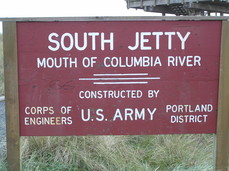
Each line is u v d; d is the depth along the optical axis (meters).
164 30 3.09
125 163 4.07
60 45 3.07
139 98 3.15
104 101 3.14
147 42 3.10
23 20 3.01
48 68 3.09
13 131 3.12
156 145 4.68
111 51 3.09
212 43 3.12
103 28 3.06
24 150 4.16
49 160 4.13
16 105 3.09
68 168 4.00
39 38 3.06
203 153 4.43
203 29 3.11
